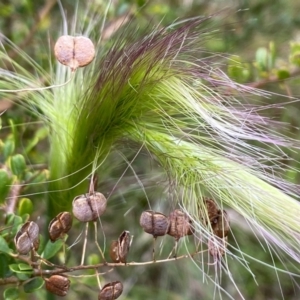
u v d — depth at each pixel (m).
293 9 0.31
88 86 0.17
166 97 0.17
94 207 0.15
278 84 0.25
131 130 0.17
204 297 0.35
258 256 0.33
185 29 0.17
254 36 0.30
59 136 0.18
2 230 0.17
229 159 0.17
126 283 0.34
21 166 0.19
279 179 0.17
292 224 0.16
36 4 0.28
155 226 0.16
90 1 0.23
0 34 0.21
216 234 0.16
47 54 0.24
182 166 0.17
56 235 0.16
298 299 0.35
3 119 0.23
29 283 0.17
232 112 0.17
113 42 0.18
